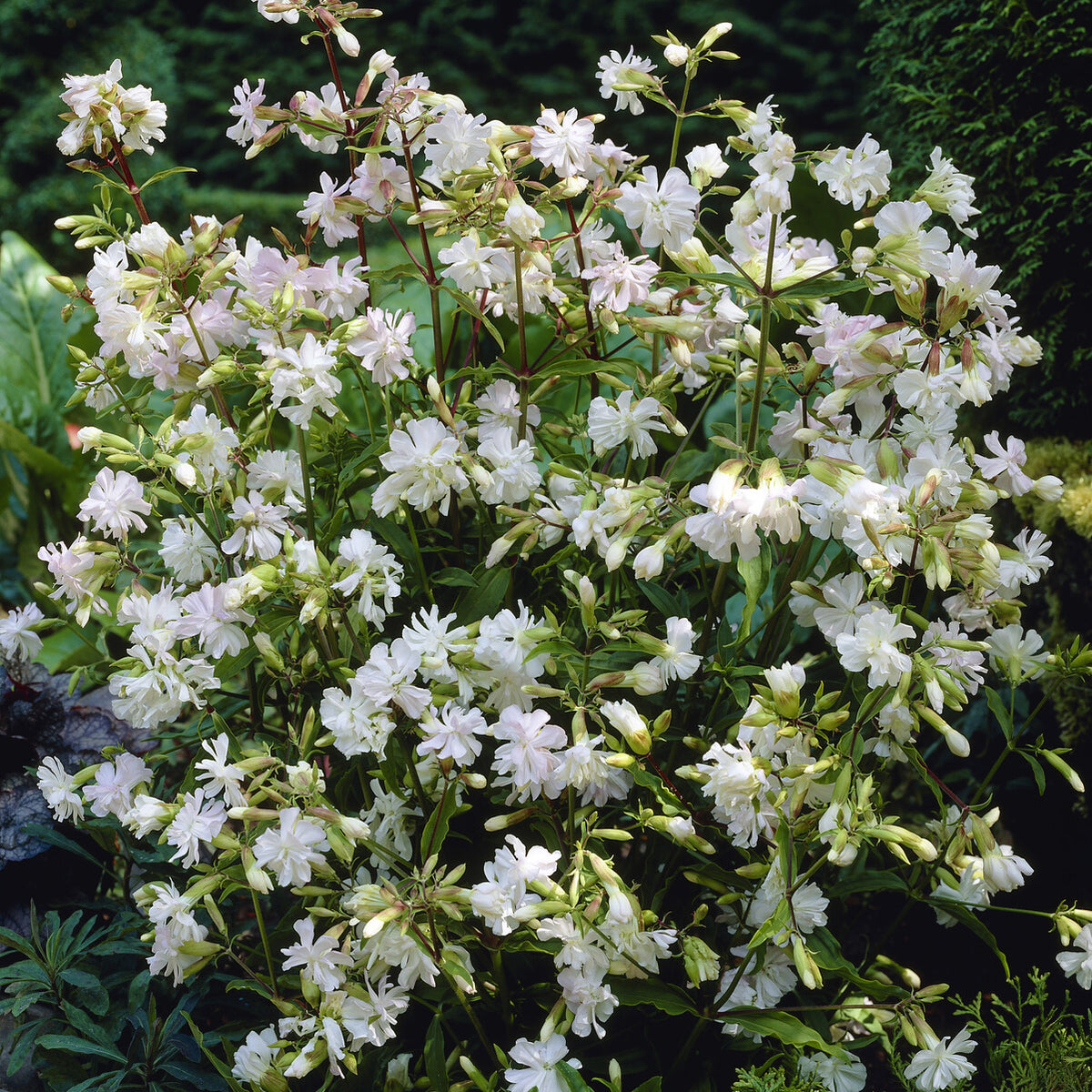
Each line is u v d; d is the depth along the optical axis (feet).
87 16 15.05
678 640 2.96
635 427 3.08
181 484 3.15
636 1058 3.15
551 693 2.93
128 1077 3.17
